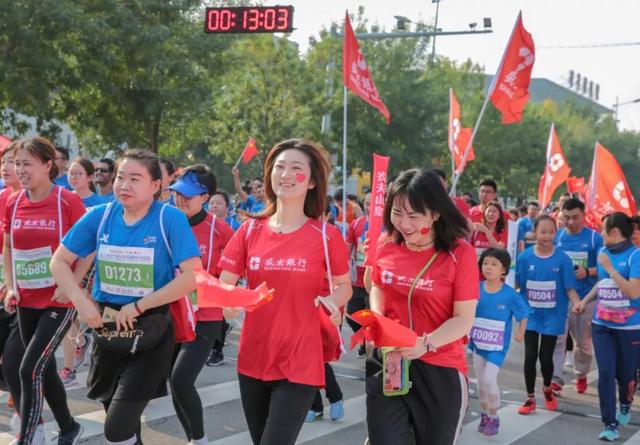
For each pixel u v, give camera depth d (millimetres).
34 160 4949
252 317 3982
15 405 5160
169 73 19766
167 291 4031
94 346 4168
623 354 6652
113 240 4145
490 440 6281
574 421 6961
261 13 15906
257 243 4082
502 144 43031
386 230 4008
